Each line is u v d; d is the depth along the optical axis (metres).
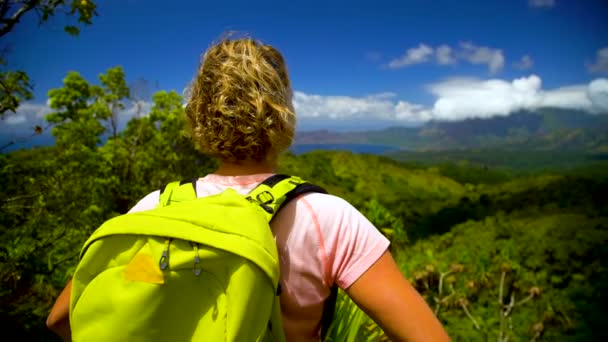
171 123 17.64
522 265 21.20
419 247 28.94
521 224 38.09
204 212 0.81
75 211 5.02
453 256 19.72
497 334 11.40
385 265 0.87
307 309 0.89
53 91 16.64
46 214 4.58
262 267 0.76
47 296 4.70
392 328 0.83
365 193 129.88
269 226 0.88
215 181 0.99
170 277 0.77
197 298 0.78
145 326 0.77
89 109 17.23
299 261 0.87
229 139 0.93
